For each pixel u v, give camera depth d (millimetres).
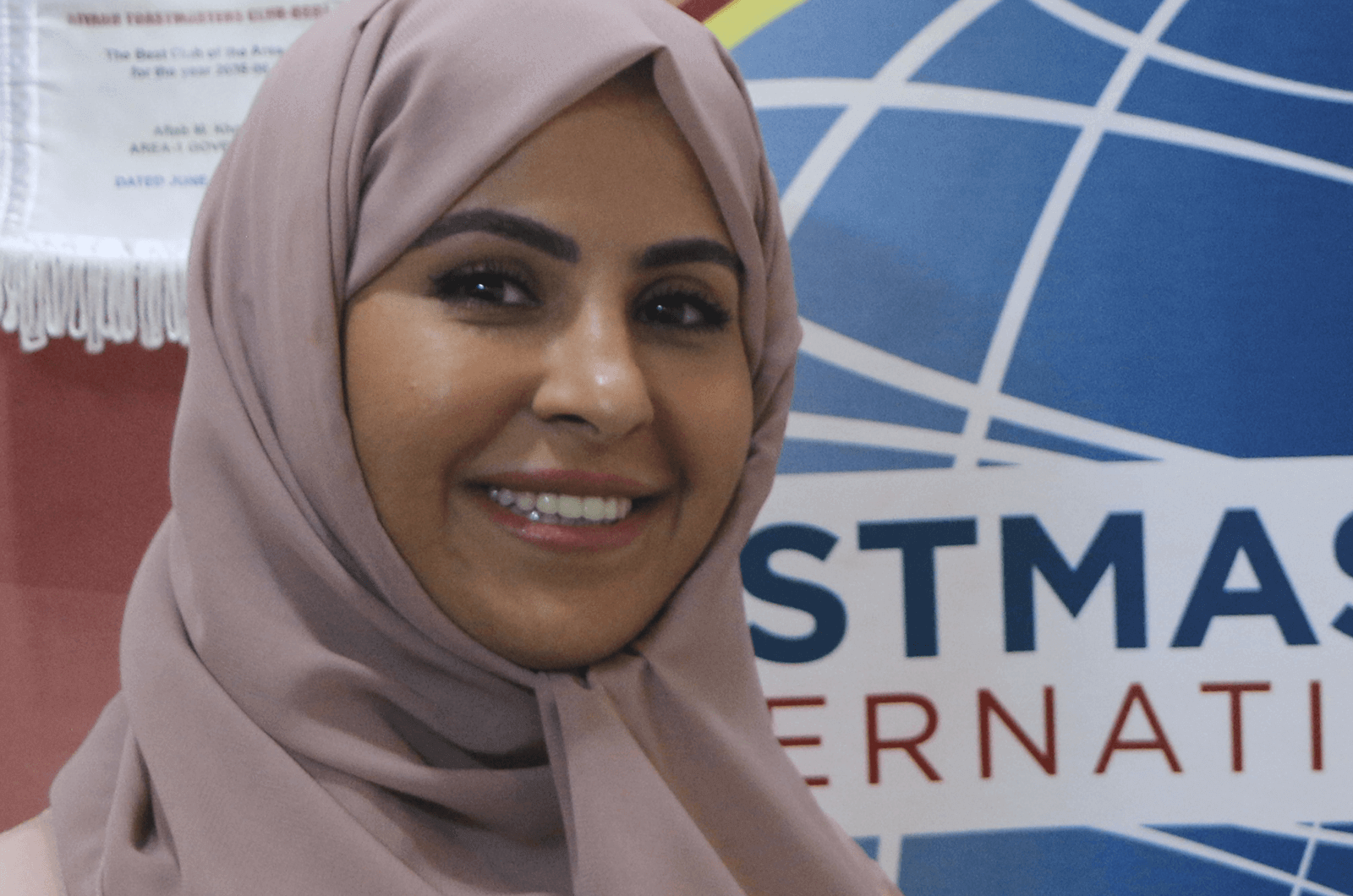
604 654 695
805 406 1142
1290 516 1152
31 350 1110
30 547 1127
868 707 1143
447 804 680
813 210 1137
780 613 1145
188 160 1111
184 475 703
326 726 664
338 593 678
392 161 642
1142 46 1147
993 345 1143
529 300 655
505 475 645
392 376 632
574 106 627
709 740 733
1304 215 1151
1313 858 1154
